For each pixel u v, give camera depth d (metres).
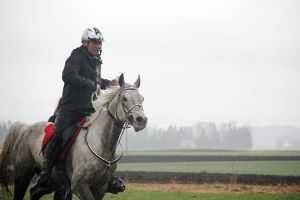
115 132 12.65
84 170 12.55
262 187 28.33
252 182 30.84
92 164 12.52
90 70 13.23
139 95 12.41
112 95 12.70
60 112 13.13
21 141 14.41
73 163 12.84
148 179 32.91
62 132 12.95
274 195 23.91
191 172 38.84
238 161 57.31
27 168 14.39
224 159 61.44
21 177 14.54
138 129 12.11
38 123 14.46
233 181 30.77
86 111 13.25
